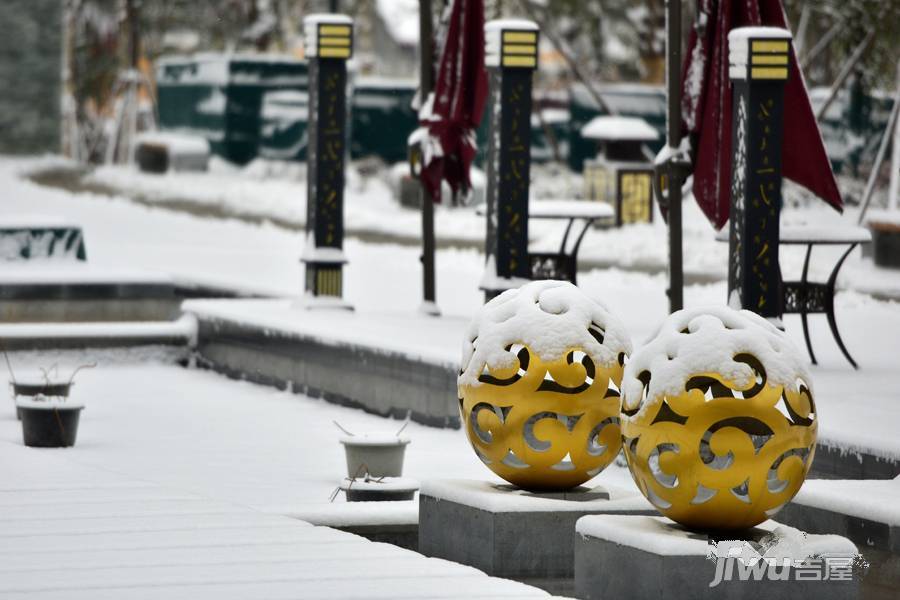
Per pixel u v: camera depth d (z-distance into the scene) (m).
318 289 30.70
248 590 12.69
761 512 12.33
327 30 29.88
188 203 64.44
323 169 30.36
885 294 37.44
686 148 22.95
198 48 99.12
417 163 29.47
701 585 12.02
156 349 31.56
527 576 14.11
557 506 14.15
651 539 12.16
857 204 57.12
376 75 128.75
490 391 14.40
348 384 26.30
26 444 22.08
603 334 14.49
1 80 87.38
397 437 18.81
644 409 12.30
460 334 26.52
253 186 68.06
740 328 12.31
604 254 47.00
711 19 22.83
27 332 30.86
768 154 21.42
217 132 75.38
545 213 27.08
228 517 15.65
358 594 12.57
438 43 29.66
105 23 90.06
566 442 14.30
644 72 82.25
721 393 12.53
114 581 12.97
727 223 22.89
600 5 84.06
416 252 48.84
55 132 88.56
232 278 39.16
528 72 26.28
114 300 33.31
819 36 64.06
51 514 15.71
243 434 23.62
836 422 17.67
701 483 12.17
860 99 60.06
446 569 13.48
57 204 63.44
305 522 15.47
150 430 23.94
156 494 16.84
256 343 29.23
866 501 14.12
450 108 28.67
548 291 14.63
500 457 14.52
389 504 16.47
